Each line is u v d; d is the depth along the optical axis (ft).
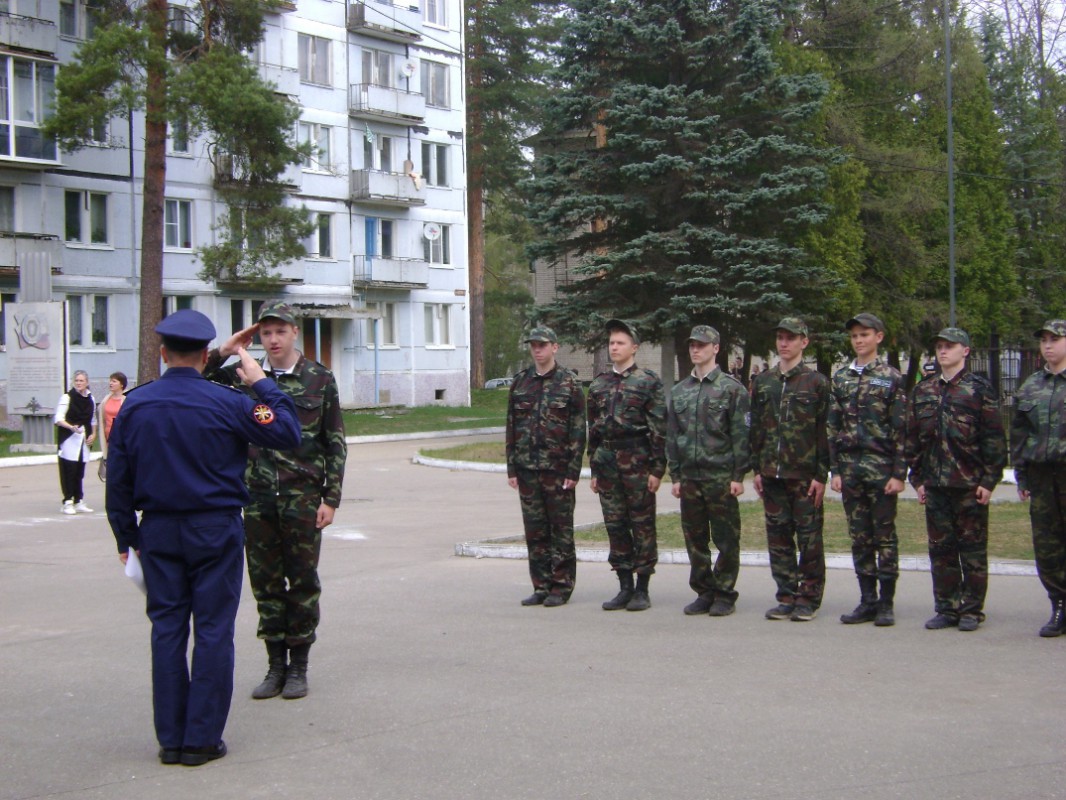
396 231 148.05
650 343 84.74
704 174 81.10
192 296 124.36
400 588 34.19
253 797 16.97
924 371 32.04
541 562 31.55
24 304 91.81
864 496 28.32
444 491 64.95
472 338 181.78
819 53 104.27
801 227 83.35
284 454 22.13
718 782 17.11
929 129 117.19
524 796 16.69
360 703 21.93
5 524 51.42
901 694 21.84
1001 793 16.51
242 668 25.09
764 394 29.25
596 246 88.89
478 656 25.50
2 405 107.45
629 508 30.35
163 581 18.88
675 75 85.56
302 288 134.62
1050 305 143.74
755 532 43.29
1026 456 26.86
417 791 17.02
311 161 135.64
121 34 96.07
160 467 18.53
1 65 105.70
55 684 23.85
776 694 21.94
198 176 123.85
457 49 156.15
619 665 24.45
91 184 114.42
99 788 17.54
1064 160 143.43
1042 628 26.96
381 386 146.00
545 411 31.01
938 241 118.11
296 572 22.33
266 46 130.41
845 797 16.40
